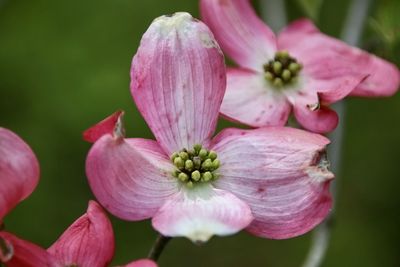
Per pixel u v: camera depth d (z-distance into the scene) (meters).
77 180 0.67
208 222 0.37
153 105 0.39
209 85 0.39
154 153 0.38
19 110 0.68
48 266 0.36
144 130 0.65
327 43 0.44
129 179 0.37
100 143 0.36
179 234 0.36
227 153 0.39
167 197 0.38
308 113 0.41
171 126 0.39
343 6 0.58
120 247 0.68
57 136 0.67
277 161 0.38
